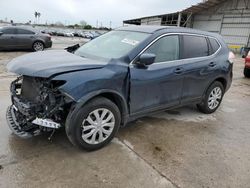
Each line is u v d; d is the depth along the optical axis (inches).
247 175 109.0
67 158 111.7
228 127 161.6
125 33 146.8
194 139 140.0
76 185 94.8
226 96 241.6
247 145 137.8
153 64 132.4
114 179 99.9
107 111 117.8
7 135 127.7
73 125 107.8
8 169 101.0
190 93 159.5
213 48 173.2
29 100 115.0
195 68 154.9
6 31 460.4
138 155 118.4
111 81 113.6
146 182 99.6
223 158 121.9
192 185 99.8
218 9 994.1
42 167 104.0
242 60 600.1
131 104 126.7
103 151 119.7
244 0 897.5
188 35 154.8
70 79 102.6
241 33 928.3
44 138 127.3
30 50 507.5
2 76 254.7
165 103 144.9
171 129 151.2
